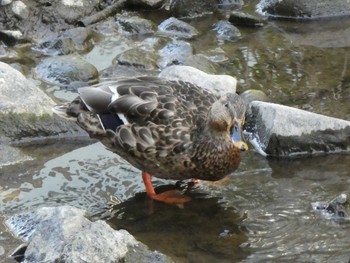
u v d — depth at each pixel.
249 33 10.01
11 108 7.72
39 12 9.95
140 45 9.56
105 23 10.12
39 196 6.80
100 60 9.24
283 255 5.95
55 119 7.79
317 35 9.95
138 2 10.45
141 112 6.55
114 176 7.13
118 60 9.09
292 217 6.44
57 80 8.71
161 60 9.16
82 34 9.61
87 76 8.71
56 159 7.41
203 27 10.18
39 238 5.84
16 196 6.79
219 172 6.63
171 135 6.48
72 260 5.52
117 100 6.64
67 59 8.96
